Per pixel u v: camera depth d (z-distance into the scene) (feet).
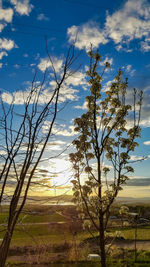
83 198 18.52
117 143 21.47
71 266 28.53
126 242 54.03
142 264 29.86
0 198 7.25
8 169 7.60
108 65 22.07
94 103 21.13
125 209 19.36
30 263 23.47
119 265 29.09
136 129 21.01
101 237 18.85
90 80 21.67
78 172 19.10
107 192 19.04
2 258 6.73
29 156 7.80
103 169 20.59
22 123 8.38
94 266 28.68
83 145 20.01
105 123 22.03
